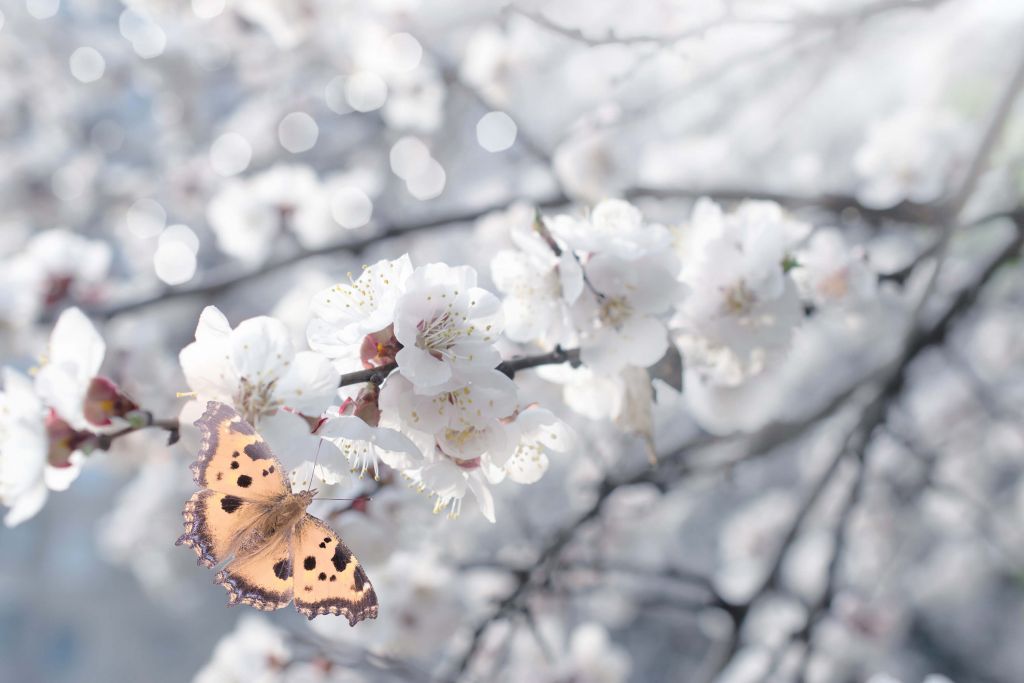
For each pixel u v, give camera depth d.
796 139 1.47
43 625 3.34
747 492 1.75
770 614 1.26
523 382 1.03
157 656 3.24
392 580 0.83
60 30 1.64
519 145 1.27
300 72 1.45
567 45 1.15
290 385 0.58
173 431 0.58
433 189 1.42
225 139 1.56
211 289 0.91
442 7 1.15
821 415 0.90
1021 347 1.46
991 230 1.08
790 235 0.67
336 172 1.59
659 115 1.33
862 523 1.37
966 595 1.93
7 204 1.70
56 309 1.04
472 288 0.58
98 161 1.74
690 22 0.79
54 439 0.58
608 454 1.03
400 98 1.25
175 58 1.52
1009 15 1.06
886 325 1.21
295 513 0.58
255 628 0.87
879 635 1.22
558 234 0.62
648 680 1.85
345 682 0.87
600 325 0.62
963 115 1.17
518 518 0.96
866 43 1.22
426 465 0.59
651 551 1.60
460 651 0.83
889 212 0.81
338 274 1.36
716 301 0.66
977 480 1.51
